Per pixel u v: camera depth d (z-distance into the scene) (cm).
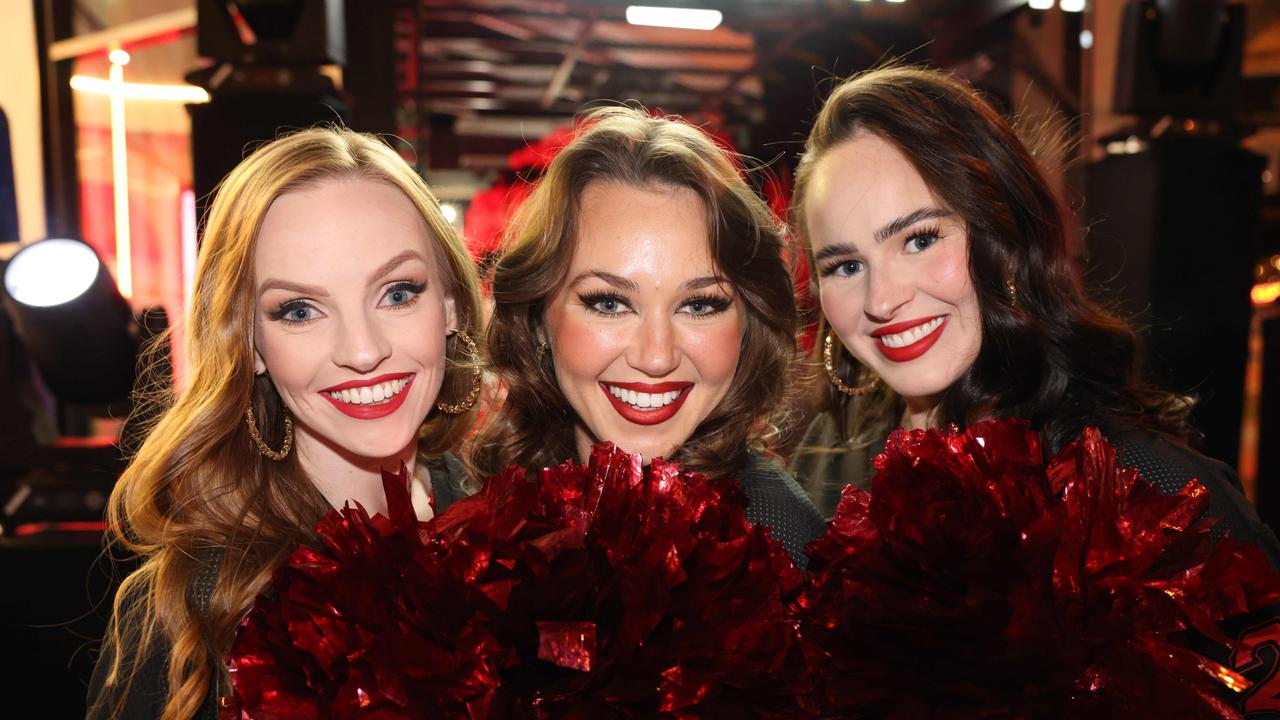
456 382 149
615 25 651
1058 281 151
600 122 142
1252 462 449
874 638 92
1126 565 92
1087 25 422
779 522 137
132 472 136
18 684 245
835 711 92
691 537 91
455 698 85
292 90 274
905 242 143
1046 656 86
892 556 96
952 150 140
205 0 279
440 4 586
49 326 292
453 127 830
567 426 150
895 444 108
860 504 105
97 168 570
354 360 123
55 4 425
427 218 135
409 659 86
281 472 136
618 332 133
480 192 859
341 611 92
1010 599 87
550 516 97
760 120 803
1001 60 457
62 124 427
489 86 799
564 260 133
